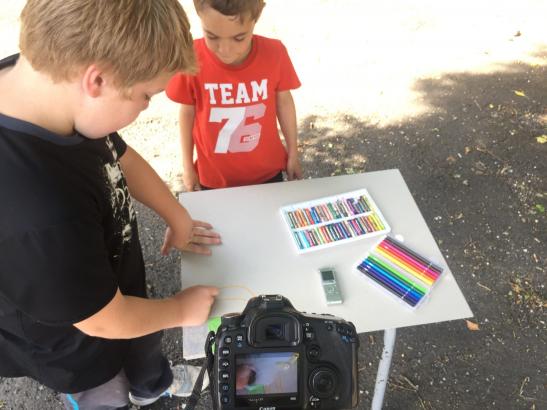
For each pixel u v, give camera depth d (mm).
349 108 3324
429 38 3885
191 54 904
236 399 852
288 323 856
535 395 2033
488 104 3330
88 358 1259
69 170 901
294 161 2084
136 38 766
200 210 1539
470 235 2600
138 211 2742
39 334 1125
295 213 1521
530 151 3021
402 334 2230
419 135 3137
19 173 804
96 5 732
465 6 4207
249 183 2014
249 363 860
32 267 828
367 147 3076
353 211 1524
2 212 790
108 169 1077
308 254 1411
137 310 1083
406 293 1298
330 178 1646
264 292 1320
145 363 1677
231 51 1576
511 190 2811
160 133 3191
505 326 2250
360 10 4164
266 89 1770
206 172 2002
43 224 808
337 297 1290
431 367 2123
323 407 864
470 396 2037
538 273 2439
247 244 1442
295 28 3975
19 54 902
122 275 1290
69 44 744
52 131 866
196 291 1259
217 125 1831
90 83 795
